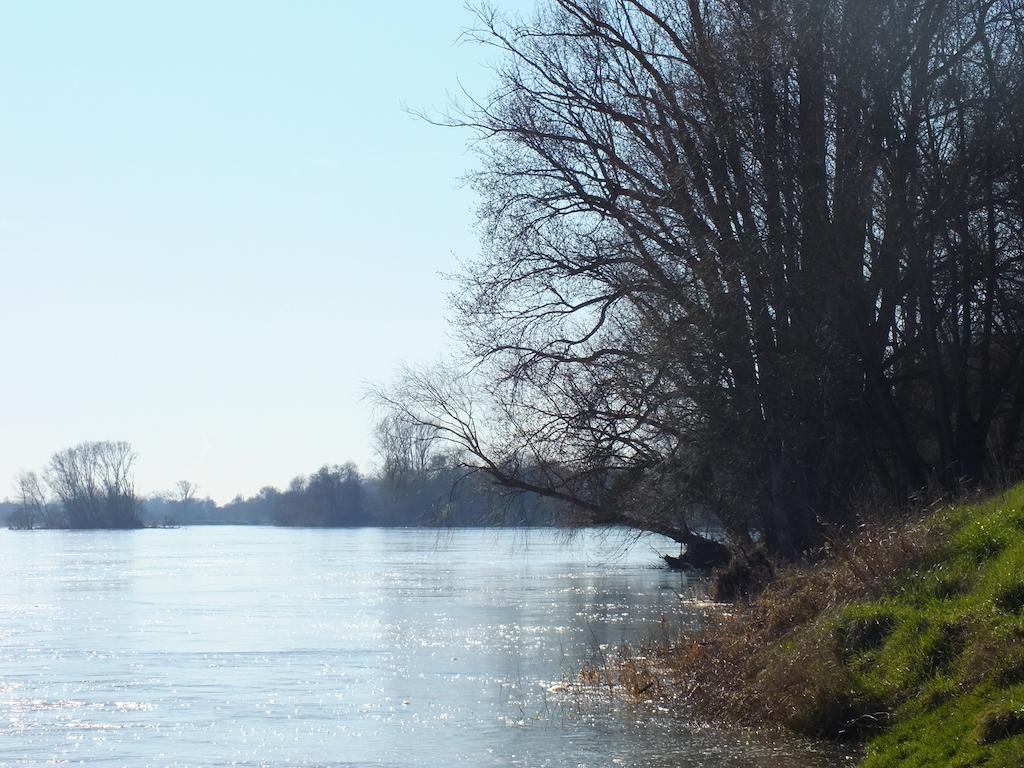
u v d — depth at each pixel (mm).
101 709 23016
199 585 62312
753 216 29828
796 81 29359
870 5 28156
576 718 19969
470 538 146500
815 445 30141
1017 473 27062
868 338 28906
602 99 34219
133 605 49062
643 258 32438
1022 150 28031
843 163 28562
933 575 17297
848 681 16328
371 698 23562
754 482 30906
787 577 23234
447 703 22531
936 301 30156
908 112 28812
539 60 35094
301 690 24938
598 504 37188
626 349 33594
